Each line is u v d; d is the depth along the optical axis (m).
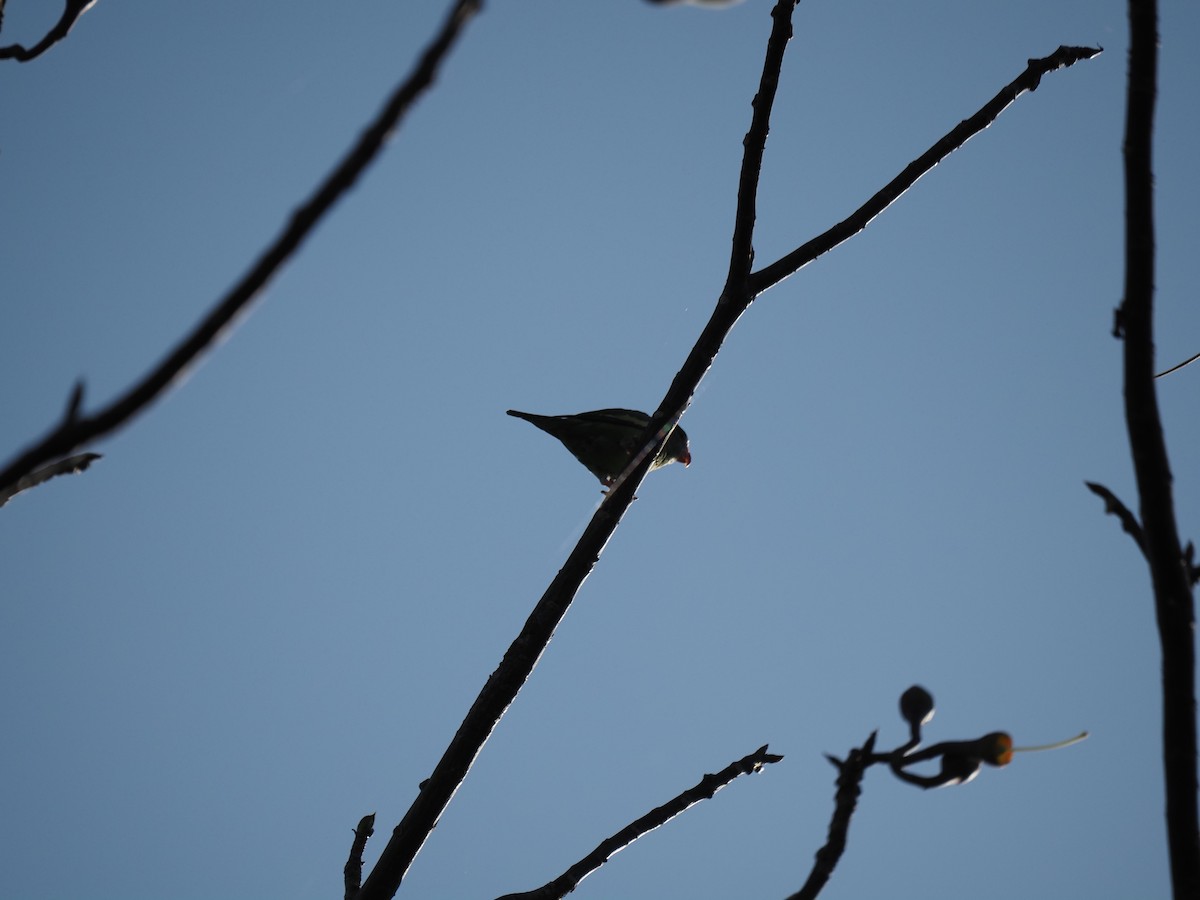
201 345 4.16
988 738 6.18
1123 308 6.41
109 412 4.11
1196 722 6.10
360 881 10.58
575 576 10.64
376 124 4.20
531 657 10.30
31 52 8.34
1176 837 5.98
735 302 11.34
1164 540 6.28
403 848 9.77
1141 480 6.32
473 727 10.08
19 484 6.88
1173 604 6.21
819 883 6.25
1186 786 6.02
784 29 11.13
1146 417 6.32
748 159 11.23
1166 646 6.20
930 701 6.41
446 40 4.26
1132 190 6.43
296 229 4.17
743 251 11.29
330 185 4.19
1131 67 6.49
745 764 10.87
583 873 10.34
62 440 4.11
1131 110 6.46
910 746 6.32
